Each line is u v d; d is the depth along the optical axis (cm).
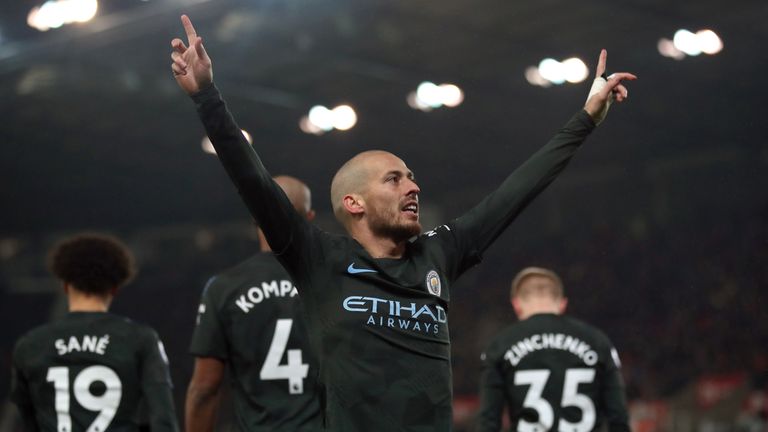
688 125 8644
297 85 8006
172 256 11962
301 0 6125
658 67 7288
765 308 7994
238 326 1543
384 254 1176
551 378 1903
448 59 7319
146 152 9912
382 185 1177
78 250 1531
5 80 7650
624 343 8431
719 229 9044
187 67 1119
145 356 1499
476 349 9219
